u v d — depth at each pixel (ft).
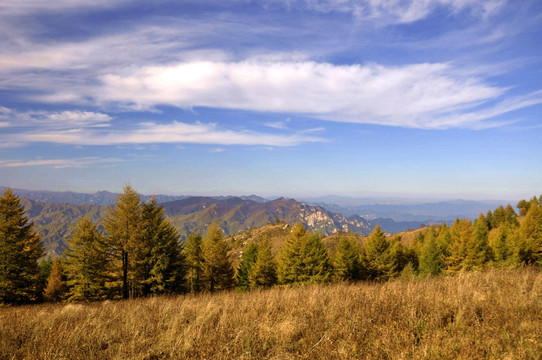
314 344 18.10
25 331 22.57
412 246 166.91
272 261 129.29
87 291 98.22
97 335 21.16
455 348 15.94
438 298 23.94
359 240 211.61
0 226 84.33
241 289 131.44
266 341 18.92
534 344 15.62
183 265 95.14
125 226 87.97
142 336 20.54
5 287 84.02
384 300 25.13
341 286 37.29
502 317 19.12
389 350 16.10
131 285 89.40
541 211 153.28
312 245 118.52
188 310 26.99
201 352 17.97
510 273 36.65
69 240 99.50
